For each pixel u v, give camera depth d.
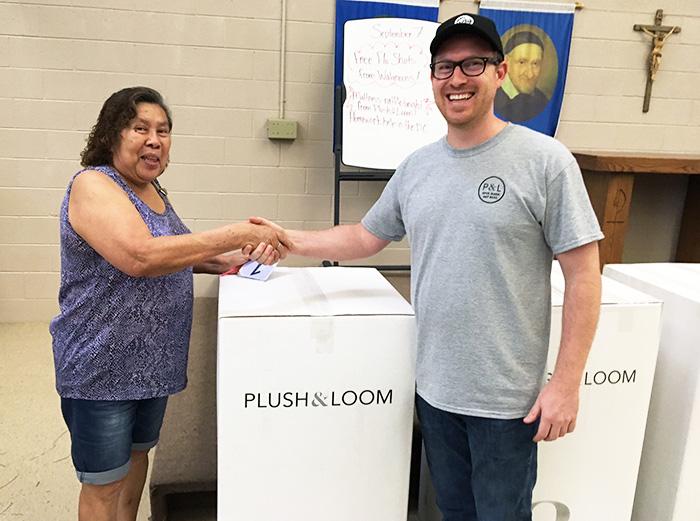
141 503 1.93
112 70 3.24
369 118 3.21
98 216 1.24
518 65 3.54
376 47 3.17
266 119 3.43
